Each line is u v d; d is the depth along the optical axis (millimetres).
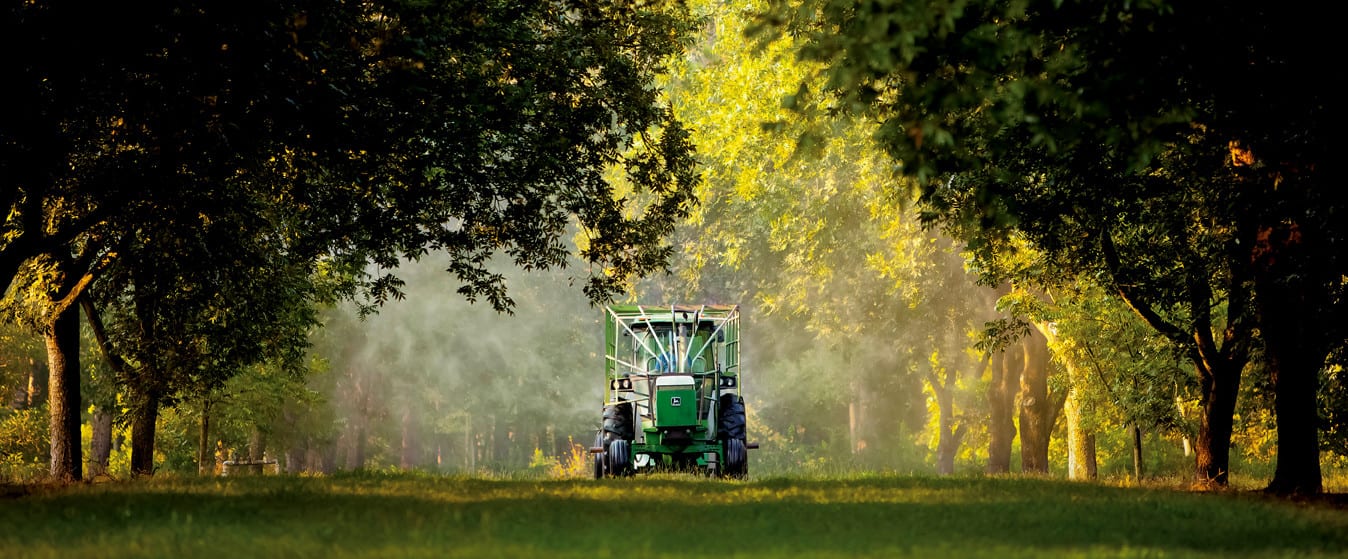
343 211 88875
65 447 94062
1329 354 95750
